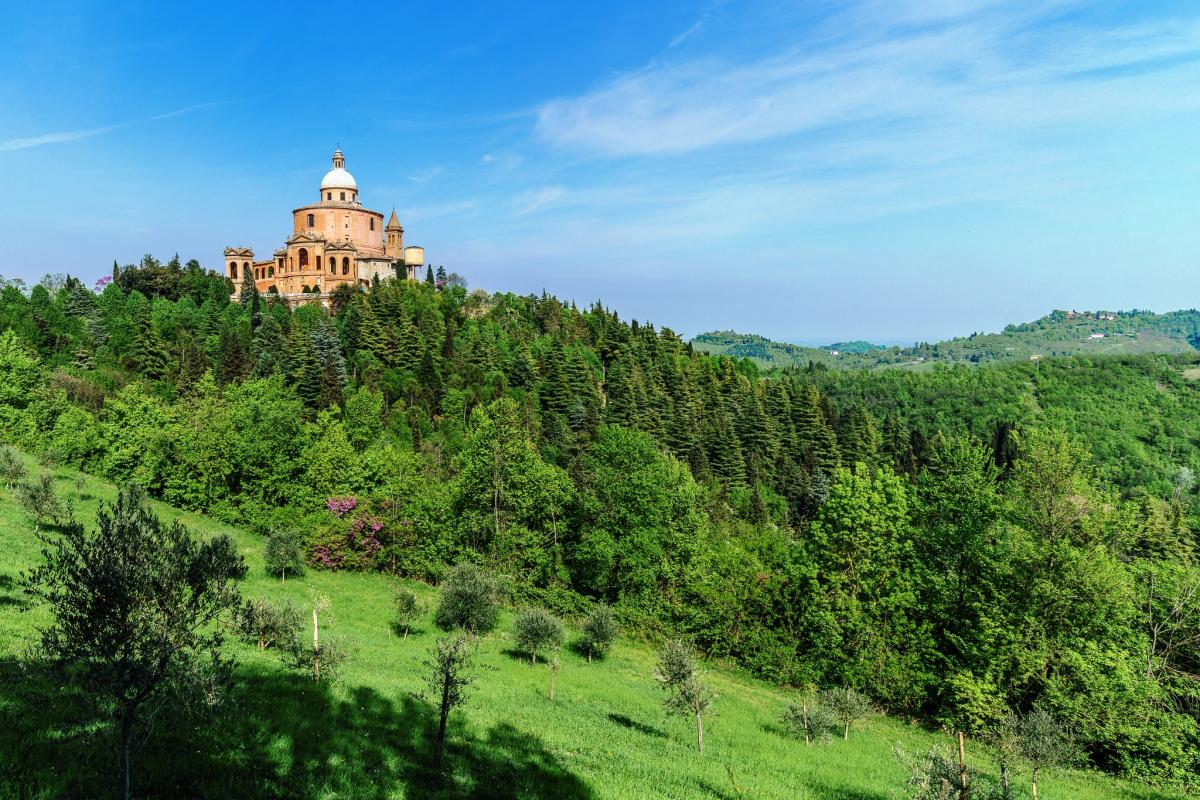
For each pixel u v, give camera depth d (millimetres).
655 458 50656
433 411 100250
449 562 49500
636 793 17375
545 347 130250
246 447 52625
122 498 10391
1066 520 34688
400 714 20078
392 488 51344
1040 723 24172
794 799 20188
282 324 116562
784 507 99438
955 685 32344
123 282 132250
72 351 95125
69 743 12078
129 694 10156
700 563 46469
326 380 91250
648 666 38500
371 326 113875
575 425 105500
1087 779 28703
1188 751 30219
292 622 25625
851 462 114688
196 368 93562
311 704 18922
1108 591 32000
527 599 46750
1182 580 34719
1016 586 34750
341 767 14555
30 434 59594
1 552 29484
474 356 115688
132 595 9680
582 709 27312
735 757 24344
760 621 42156
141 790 11461
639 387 116188
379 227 171000
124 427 58594
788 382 144000
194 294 136750
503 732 20875
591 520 50312
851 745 29234
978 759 28688
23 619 19969
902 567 38719
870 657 36375
